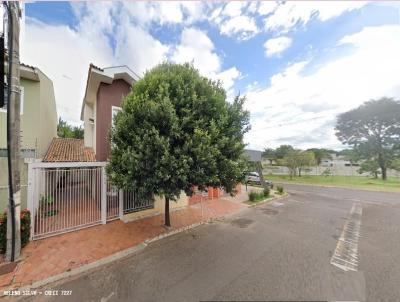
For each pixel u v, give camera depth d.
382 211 9.88
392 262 4.36
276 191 16.28
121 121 5.27
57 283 3.54
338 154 47.47
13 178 4.07
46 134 10.61
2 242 4.27
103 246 5.00
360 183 23.75
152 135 4.77
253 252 4.83
